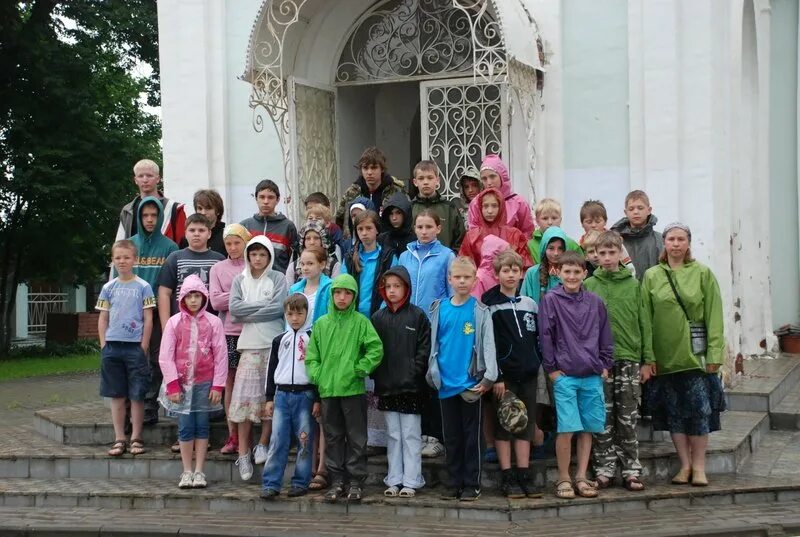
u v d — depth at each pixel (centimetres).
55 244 2198
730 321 974
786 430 942
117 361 814
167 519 712
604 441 718
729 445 785
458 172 1029
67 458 823
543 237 741
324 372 713
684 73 936
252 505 729
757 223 1296
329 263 794
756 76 1262
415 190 848
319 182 1084
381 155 820
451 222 798
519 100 945
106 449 844
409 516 693
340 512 709
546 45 980
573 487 709
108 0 2139
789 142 1416
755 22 1238
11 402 1321
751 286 1252
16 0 1992
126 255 809
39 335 2978
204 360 764
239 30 1089
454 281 697
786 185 1418
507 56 882
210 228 834
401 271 714
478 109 1023
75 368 1873
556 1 977
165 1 1102
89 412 968
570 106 979
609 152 966
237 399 762
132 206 879
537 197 980
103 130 2144
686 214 938
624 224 801
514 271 700
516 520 670
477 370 686
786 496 721
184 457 764
